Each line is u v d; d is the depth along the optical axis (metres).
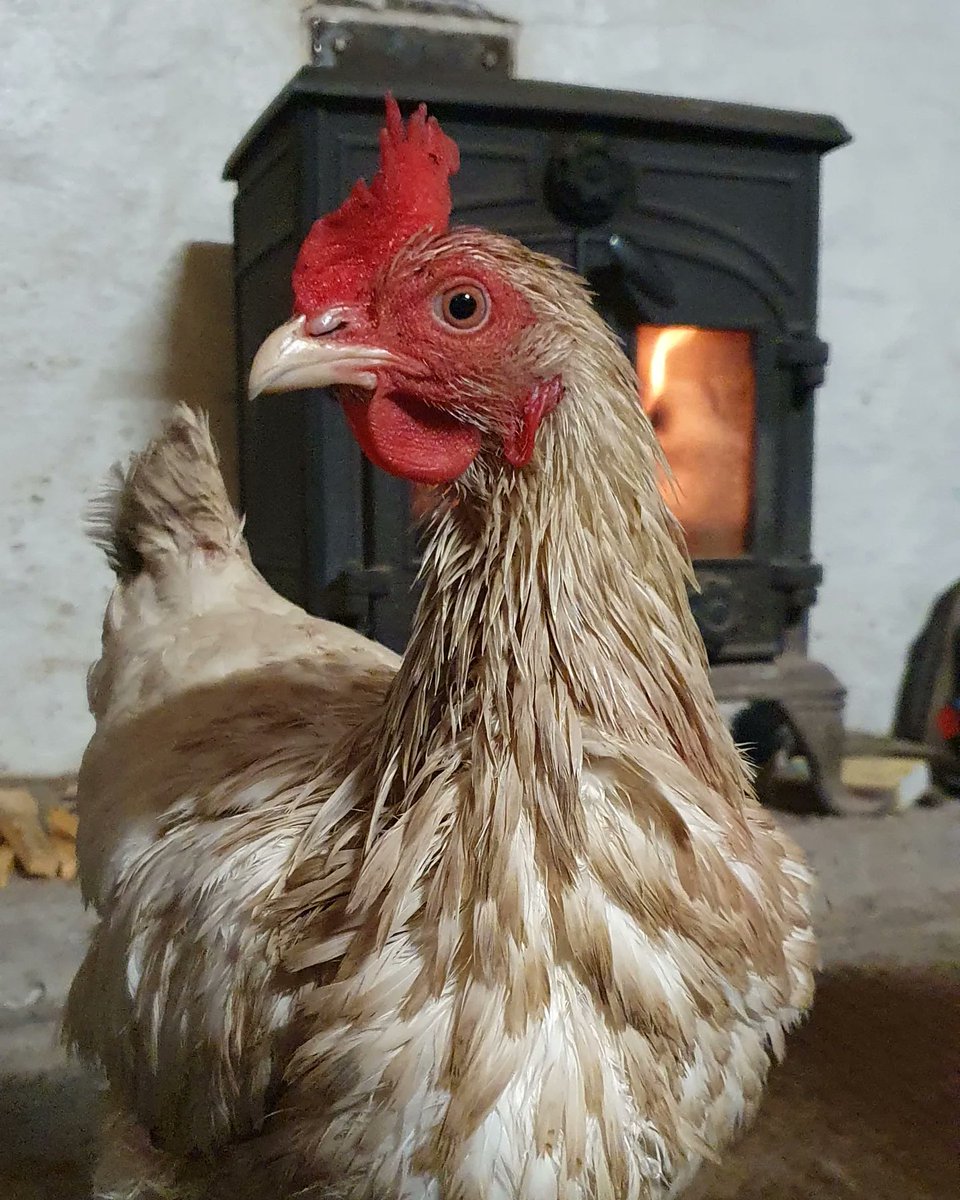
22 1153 0.39
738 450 0.68
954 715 0.83
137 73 0.74
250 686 0.33
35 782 0.75
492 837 0.22
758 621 0.68
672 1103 0.23
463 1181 0.21
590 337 0.24
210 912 0.25
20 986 0.47
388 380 0.24
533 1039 0.22
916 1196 0.37
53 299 0.75
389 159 0.25
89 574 0.78
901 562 0.93
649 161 0.62
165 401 0.78
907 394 0.92
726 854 0.25
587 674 0.24
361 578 0.57
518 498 0.24
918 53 0.88
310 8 0.76
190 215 0.76
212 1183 0.27
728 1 0.83
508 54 0.79
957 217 0.91
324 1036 0.22
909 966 0.51
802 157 0.65
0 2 0.71
